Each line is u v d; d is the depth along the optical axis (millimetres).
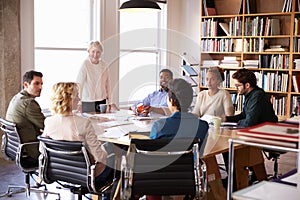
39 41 5801
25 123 3561
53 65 5996
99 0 6316
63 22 6066
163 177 2691
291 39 6270
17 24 5258
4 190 4199
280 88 6406
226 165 3961
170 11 7434
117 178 3068
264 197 1444
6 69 5211
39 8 5758
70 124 2990
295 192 1488
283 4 6449
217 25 6934
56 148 2967
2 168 4953
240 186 3525
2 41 5168
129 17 6930
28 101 3586
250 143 1531
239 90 4078
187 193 2721
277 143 1471
